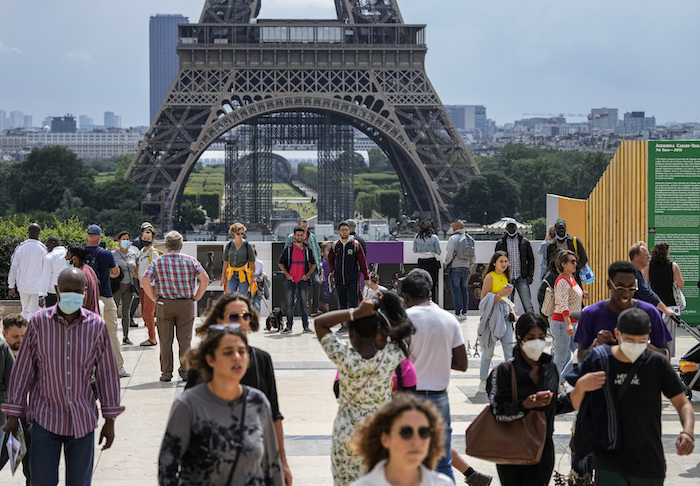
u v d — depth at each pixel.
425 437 7.02
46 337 11.21
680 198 26.12
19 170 190.75
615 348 10.55
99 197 187.00
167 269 19.92
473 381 20.86
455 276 30.23
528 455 10.84
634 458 10.45
